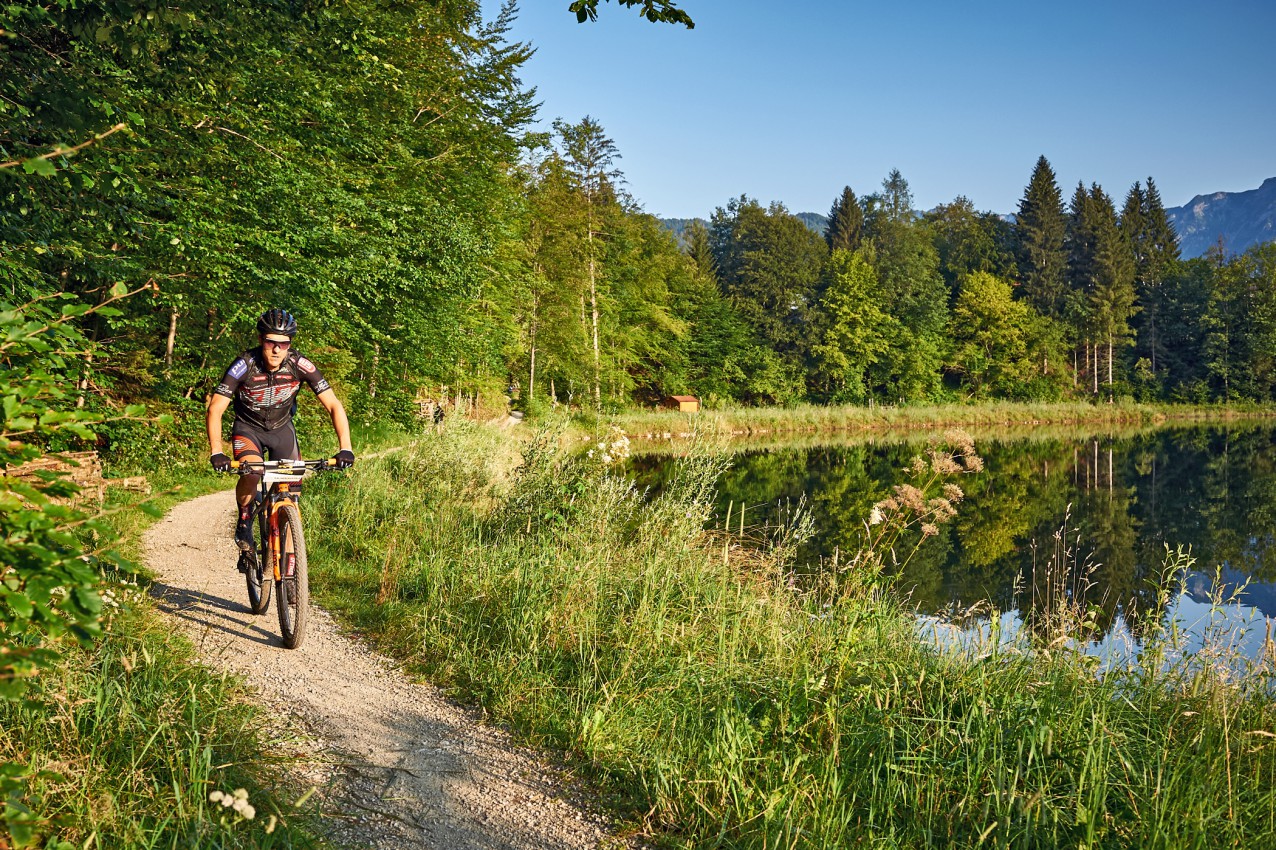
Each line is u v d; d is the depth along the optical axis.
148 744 3.09
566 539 7.33
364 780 3.53
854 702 4.21
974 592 11.70
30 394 2.13
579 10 4.82
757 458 32.19
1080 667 4.98
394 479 12.48
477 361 29.03
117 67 7.37
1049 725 4.01
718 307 66.75
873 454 34.59
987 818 3.45
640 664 4.88
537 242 41.25
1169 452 37.78
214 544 8.66
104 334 12.85
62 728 3.14
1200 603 10.86
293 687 4.52
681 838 3.30
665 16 4.82
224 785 3.06
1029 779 3.70
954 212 100.44
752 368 68.19
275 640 5.37
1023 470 29.20
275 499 5.35
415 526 8.86
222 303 13.34
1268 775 4.05
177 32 7.29
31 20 5.86
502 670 4.87
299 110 13.66
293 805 3.13
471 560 6.91
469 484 11.72
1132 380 82.25
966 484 24.86
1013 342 74.81
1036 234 87.62
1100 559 14.38
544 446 9.80
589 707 4.32
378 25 16.34
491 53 24.80
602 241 49.59
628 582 6.30
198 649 4.72
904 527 6.34
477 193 23.56
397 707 4.46
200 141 11.17
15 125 5.54
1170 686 5.07
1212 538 16.64
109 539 2.16
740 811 3.40
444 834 3.18
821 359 70.44
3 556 1.85
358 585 7.06
